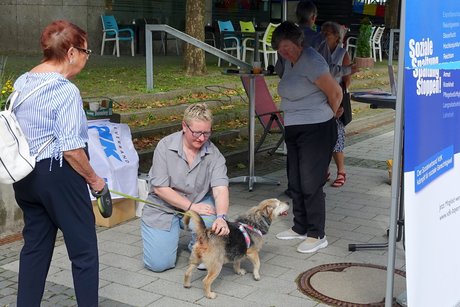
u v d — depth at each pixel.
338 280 4.68
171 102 10.52
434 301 3.42
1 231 5.44
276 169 8.46
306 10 6.77
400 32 3.08
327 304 4.28
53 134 3.47
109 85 11.04
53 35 3.56
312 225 5.31
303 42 5.19
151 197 4.79
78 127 3.46
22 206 3.68
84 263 3.63
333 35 6.91
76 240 3.60
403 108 3.21
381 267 4.95
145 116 9.48
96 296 3.70
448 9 3.32
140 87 10.97
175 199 4.59
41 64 3.64
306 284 4.59
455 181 3.57
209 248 4.25
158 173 4.61
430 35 3.18
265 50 14.48
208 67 14.76
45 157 3.47
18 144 3.38
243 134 9.79
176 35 7.61
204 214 4.56
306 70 5.05
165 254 4.73
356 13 22.34
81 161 3.47
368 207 6.67
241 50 16.41
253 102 7.21
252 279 4.69
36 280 3.74
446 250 3.53
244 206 6.68
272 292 4.46
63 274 4.73
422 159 3.17
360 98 5.32
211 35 17.17
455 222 3.62
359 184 7.67
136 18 17.09
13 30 16.17
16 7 16.03
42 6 15.82
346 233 5.79
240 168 8.43
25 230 3.72
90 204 3.65
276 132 8.48
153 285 4.56
